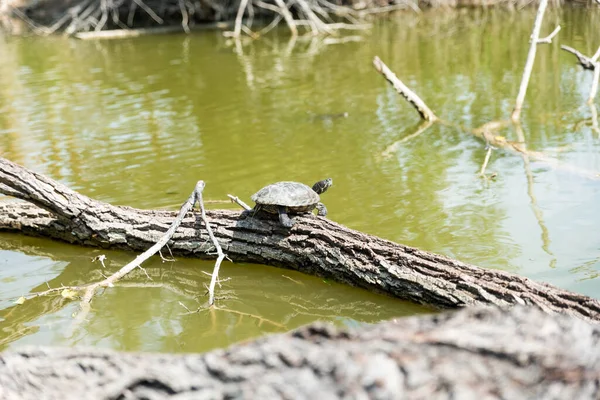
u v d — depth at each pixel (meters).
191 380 2.17
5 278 6.09
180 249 6.23
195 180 8.33
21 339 4.87
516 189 7.44
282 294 5.58
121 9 25.52
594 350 2.00
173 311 5.32
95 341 4.80
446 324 2.16
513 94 11.95
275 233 5.86
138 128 10.91
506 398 1.86
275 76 14.70
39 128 11.12
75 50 20.19
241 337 4.83
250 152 9.39
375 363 1.95
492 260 5.72
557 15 19.03
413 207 7.11
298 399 1.93
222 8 24.78
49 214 6.77
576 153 8.54
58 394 2.42
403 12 24.45
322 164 8.73
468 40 17.47
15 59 18.92
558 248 5.86
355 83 13.55
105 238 6.48
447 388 1.89
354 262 5.45
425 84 13.14
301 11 23.56
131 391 2.29
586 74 12.87
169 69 16.25
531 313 2.19
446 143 9.42
